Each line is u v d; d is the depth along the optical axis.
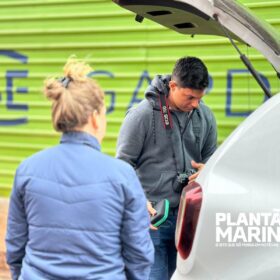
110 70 9.91
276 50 5.34
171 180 6.16
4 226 9.91
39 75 10.41
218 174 4.51
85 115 4.21
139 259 4.24
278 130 4.47
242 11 5.30
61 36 10.20
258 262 4.38
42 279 4.16
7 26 10.56
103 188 4.17
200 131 6.28
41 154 4.34
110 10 9.82
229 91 9.08
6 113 10.71
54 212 4.18
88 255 4.15
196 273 4.50
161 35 9.52
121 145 6.18
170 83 6.03
